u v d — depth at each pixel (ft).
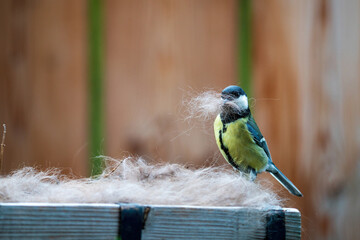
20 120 19.98
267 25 20.80
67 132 20.15
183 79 20.62
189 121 20.43
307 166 20.20
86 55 20.47
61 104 20.21
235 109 18.39
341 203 19.97
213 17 20.89
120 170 14.40
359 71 20.54
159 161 20.20
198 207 11.99
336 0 20.76
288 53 20.63
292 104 20.45
